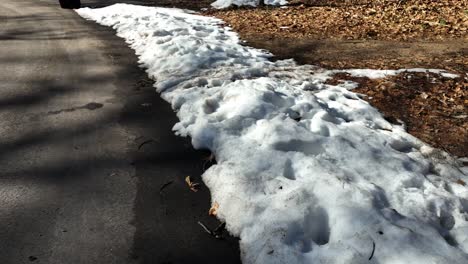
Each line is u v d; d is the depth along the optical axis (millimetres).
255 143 4039
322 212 3061
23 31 9688
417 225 2918
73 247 2926
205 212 3330
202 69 6520
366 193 3158
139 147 4285
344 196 3123
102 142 4371
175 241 3018
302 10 13102
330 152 3887
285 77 6273
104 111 5129
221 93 5250
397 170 3658
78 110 5141
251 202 3184
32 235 3027
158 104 5379
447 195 3352
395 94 5648
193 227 3160
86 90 5836
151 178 3764
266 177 3486
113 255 2871
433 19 10492
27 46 8258
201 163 4016
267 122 4332
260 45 8438
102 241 2994
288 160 3711
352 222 2887
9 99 5445
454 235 2951
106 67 6895
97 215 3260
